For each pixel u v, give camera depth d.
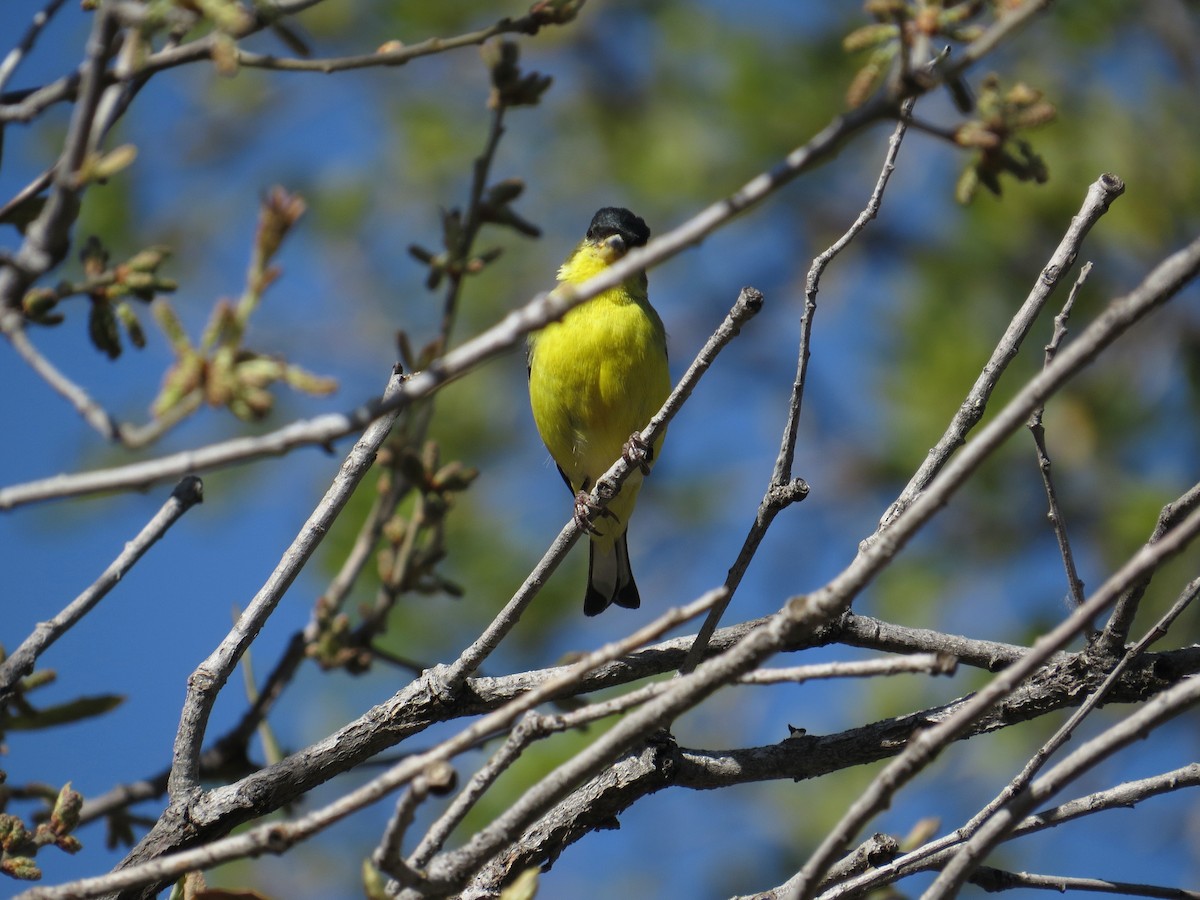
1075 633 3.99
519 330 3.90
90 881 4.23
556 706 8.82
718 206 3.84
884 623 6.78
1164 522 5.70
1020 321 6.06
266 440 3.82
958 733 4.08
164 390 3.78
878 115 3.80
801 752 6.20
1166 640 12.69
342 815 4.15
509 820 4.34
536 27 5.83
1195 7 16.33
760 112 15.65
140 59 4.47
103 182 4.64
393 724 6.31
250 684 8.76
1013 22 3.67
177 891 5.48
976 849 4.23
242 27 4.50
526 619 14.20
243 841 4.18
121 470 3.79
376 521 9.05
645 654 6.67
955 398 13.91
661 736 6.18
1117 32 16.09
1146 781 5.12
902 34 3.78
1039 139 14.87
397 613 13.42
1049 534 14.43
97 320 4.98
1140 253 14.79
